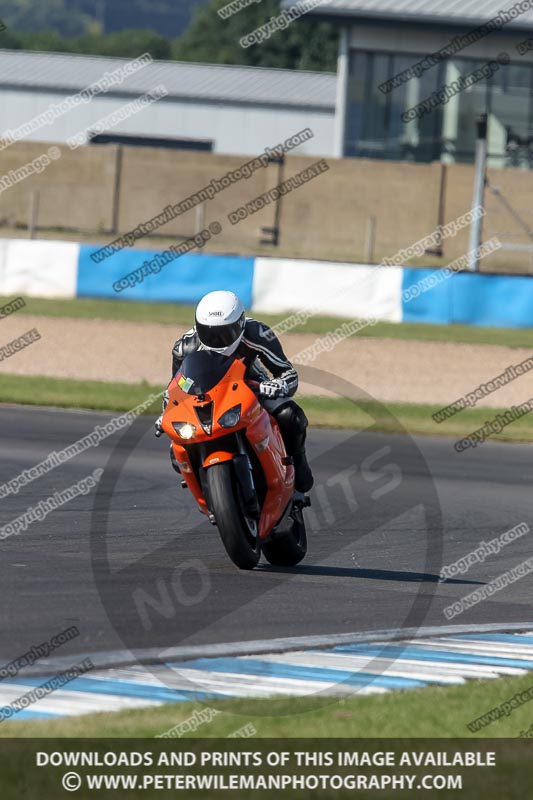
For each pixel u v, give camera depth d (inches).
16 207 5895.7
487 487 1565.0
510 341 3063.5
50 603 889.5
